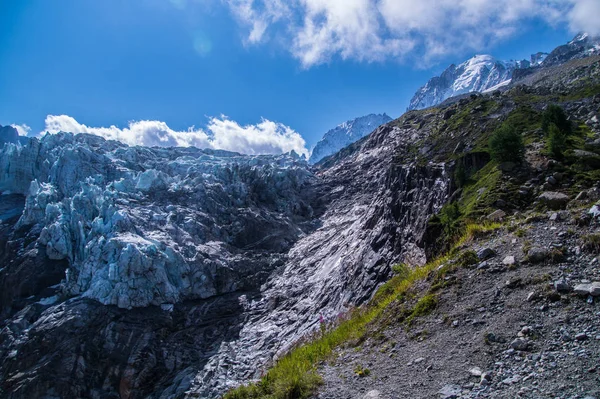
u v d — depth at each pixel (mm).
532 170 26516
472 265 16156
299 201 114625
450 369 11133
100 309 62312
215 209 95062
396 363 12789
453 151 51250
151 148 139750
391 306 17359
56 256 75875
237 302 69312
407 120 137125
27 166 110000
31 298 69500
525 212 21703
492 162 33406
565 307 11648
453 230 24062
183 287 70938
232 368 48344
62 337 57312
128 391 52594
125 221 76562
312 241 87562
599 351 9422
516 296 13125
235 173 115188
